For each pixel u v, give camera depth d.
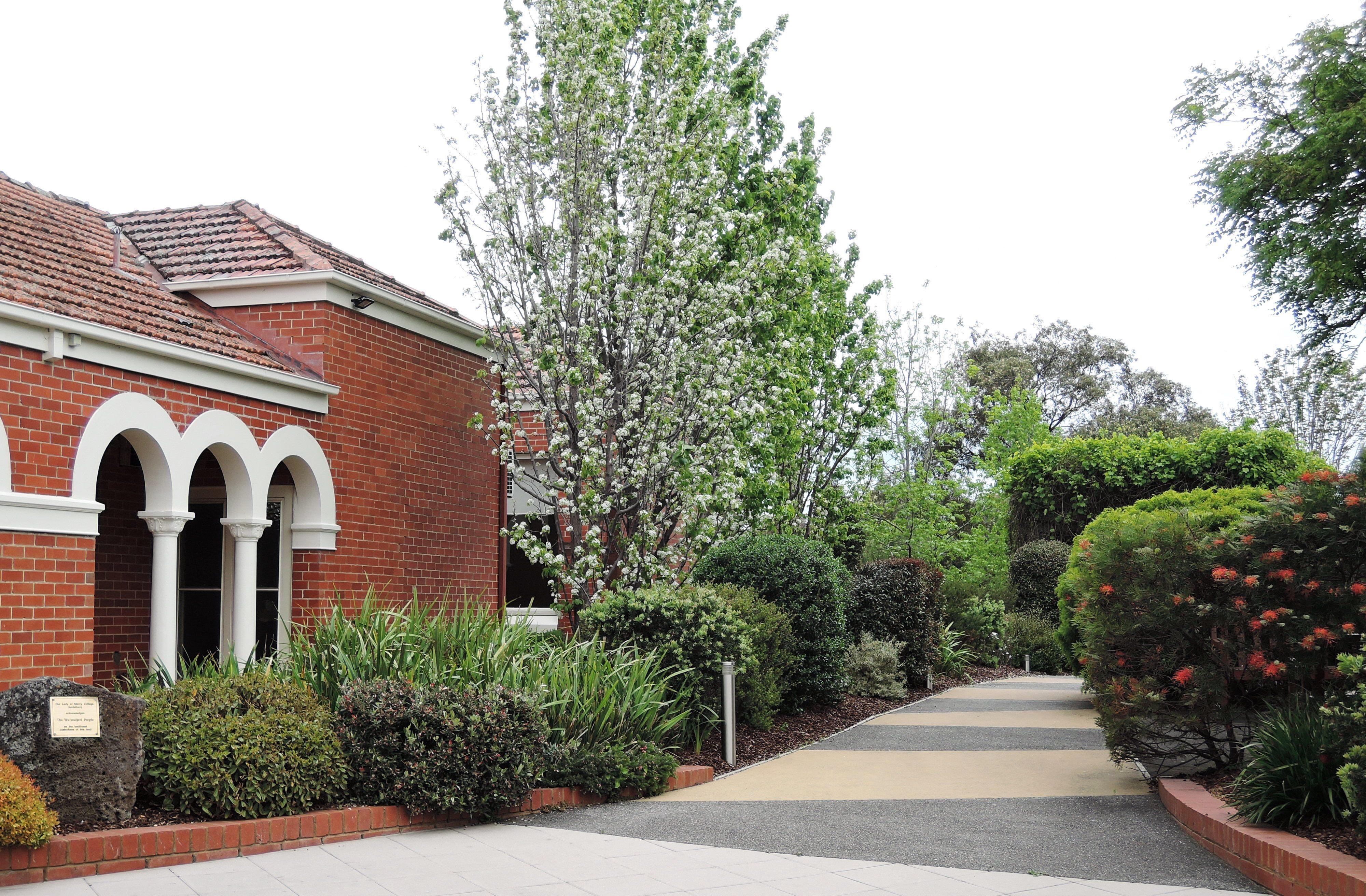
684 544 13.37
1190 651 8.25
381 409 12.63
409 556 13.06
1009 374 42.50
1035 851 6.72
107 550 11.90
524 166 12.98
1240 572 8.05
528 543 12.43
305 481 11.53
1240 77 15.00
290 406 11.20
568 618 13.94
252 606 10.71
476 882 5.90
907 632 16.27
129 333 9.17
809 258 14.02
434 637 9.06
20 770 6.15
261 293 11.82
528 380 13.16
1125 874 6.17
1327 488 7.80
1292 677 7.82
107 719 6.44
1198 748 8.58
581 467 12.36
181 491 9.78
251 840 6.55
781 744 11.27
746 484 14.63
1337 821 6.22
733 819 7.72
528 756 7.71
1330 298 14.89
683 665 10.34
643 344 12.66
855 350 17.72
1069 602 14.08
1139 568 8.29
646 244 12.61
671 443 12.66
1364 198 14.00
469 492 14.45
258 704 7.34
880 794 8.70
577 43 12.35
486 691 8.03
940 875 6.12
